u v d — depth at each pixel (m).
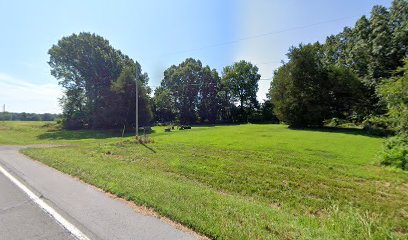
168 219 4.48
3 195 5.96
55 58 46.81
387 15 32.84
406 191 7.67
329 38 45.56
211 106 70.88
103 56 47.31
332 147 16.03
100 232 3.97
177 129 42.38
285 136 22.75
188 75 70.00
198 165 11.04
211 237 3.80
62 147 18.62
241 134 25.25
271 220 4.56
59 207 5.11
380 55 31.42
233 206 5.25
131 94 42.16
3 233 3.98
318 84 34.31
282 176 9.17
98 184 6.78
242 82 72.19
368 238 3.94
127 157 13.70
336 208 5.58
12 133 38.03
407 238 4.28
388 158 10.99
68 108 48.78
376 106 32.12
